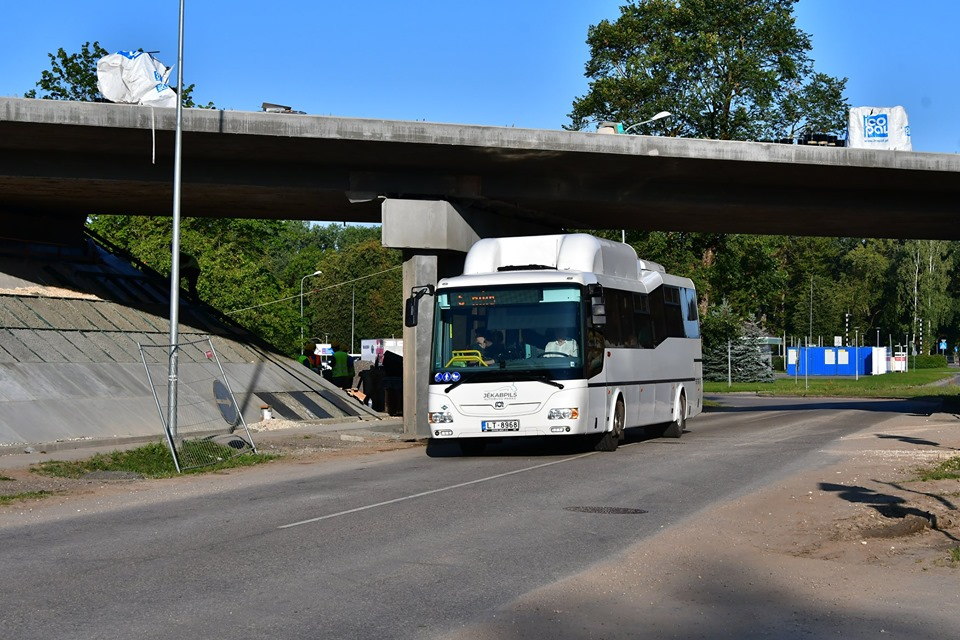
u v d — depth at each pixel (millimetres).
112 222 55344
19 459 19203
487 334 20172
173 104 24578
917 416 33188
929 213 30656
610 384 21188
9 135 24125
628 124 52250
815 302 112125
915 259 114250
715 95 50844
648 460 19359
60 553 9898
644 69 52594
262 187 26984
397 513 12406
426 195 27609
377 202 27938
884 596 7984
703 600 7801
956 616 7363
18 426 21594
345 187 27312
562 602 7656
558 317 20016
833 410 39375
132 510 13297
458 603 7598
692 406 27438
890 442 22922
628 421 22422
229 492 15250
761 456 20000
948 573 8844
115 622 7016
